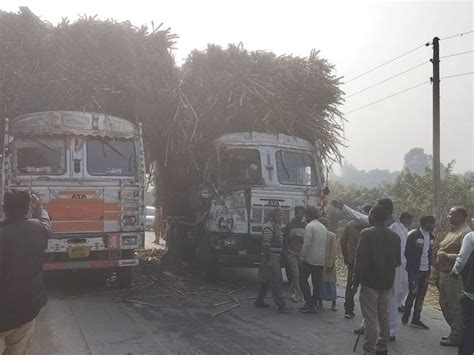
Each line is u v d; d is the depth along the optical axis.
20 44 9.09
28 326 4.04
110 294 8.66
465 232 6.18
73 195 8.46
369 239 5.51
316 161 10.65
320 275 7.74
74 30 9.51
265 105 10.48
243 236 9.55
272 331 6.52
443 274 6.20
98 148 8.76
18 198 4.09
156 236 19.53
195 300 8.33
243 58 10.70
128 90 9.66
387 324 5.55
